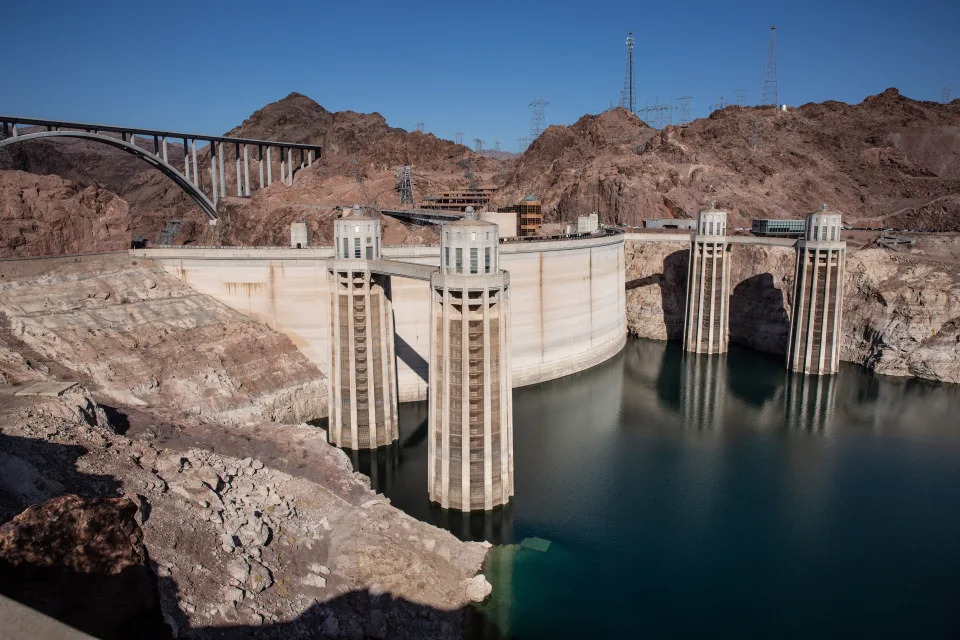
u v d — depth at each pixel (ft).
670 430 323.57
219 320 315.17
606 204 622.54
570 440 309.22
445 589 180.55
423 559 186.19
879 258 436.76
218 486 187.01
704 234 452.35
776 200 629.10
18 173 383.65
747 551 217.77
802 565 210.79
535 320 385.09
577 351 414.82
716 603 191.11
